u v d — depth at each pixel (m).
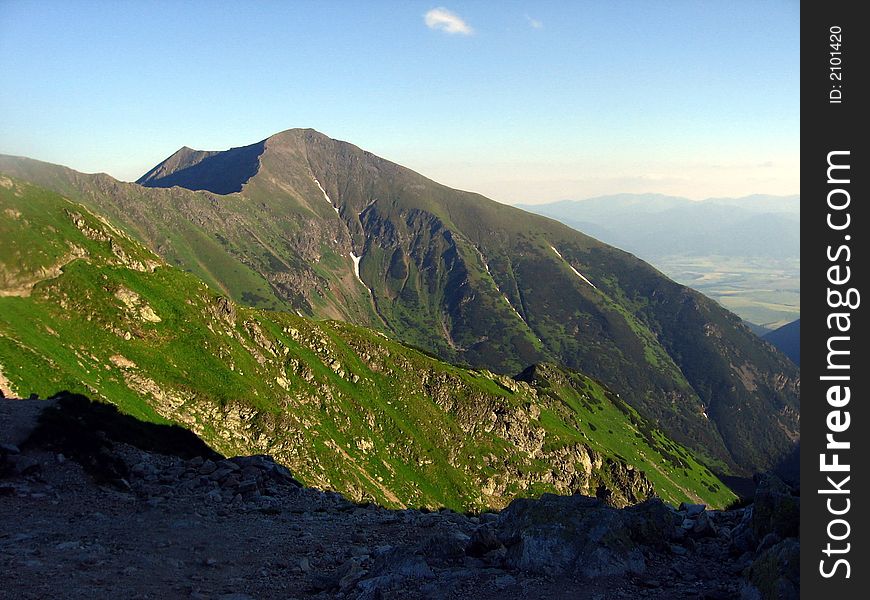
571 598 14.62
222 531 24.34
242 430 93.31
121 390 75.94
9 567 18.06
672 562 17.12
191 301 110.69
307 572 19.67
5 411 33.75
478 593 15.30
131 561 19.72
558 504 18.88
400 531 25.23
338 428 129.25
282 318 151.75
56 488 28.38
